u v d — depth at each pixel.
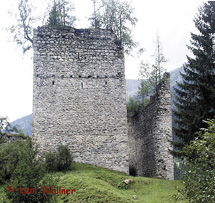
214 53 23.84
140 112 28.00
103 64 23.22
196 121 20.88
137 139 28.69
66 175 18.09
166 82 23.88
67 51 22.91
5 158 17.39
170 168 22.47
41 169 12.41
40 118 21.59
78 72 22.73
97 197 14.26
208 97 21.83
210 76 22.31
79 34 23.48
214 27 24.42
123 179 18.91
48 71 22.34
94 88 22.69
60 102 22.03
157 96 23.67
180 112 22.81
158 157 22.70
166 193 16.88
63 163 20.00
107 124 22.25
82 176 17.84
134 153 29.61
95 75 22.92
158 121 23.20
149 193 17.05
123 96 22.89
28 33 24.42
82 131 21.84
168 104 23.50
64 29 23.16
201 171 10.30
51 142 21.34
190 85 23.73
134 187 18.05
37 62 22.33
